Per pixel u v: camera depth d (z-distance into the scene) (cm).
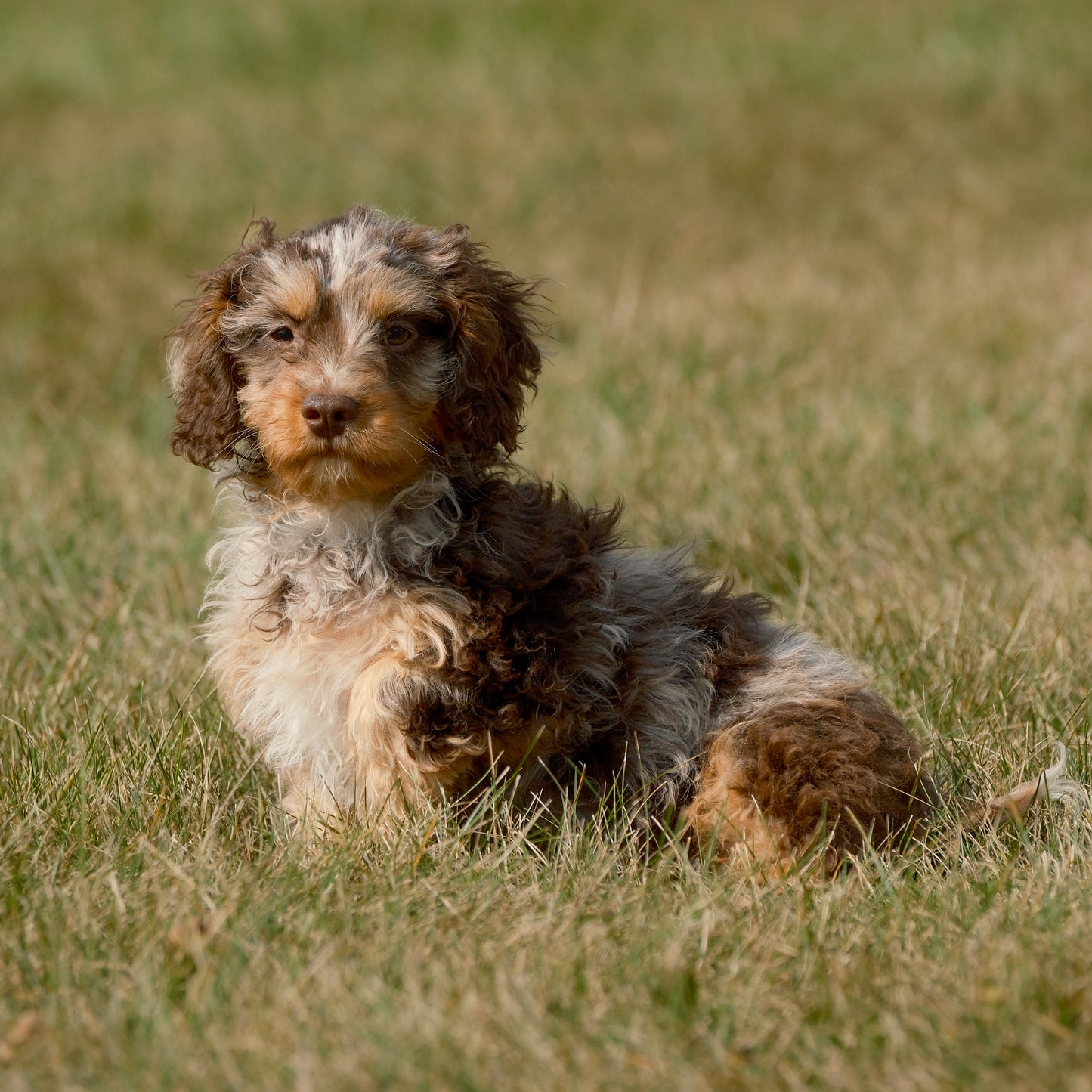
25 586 1317
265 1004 678
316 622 902
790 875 839
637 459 1581
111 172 3084
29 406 1930
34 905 764
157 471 1623
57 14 4081
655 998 684
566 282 2481
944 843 878
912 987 685
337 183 2977
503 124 3281
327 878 788
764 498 1459
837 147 3114
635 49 3681
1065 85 3334
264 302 905
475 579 880
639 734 914
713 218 2819
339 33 3847
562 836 859
